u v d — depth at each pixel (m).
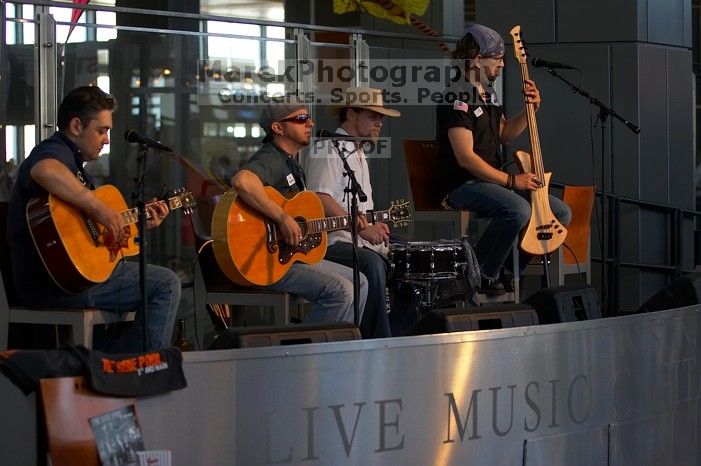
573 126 9.79
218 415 3.62
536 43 9.84
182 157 6.89
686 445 5.24
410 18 9.15
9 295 5.18
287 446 3.75
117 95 6.59
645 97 9.80
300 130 5.99
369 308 6.06
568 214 7.12
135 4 9.05
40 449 3.38
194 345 6.49
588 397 4.65
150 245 6.57
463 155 6.78
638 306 9.84
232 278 5.67
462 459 4.20
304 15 10.45
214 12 9.98
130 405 3.44
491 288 6.84
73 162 5.11
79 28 6.39
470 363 4.21
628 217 9.81
